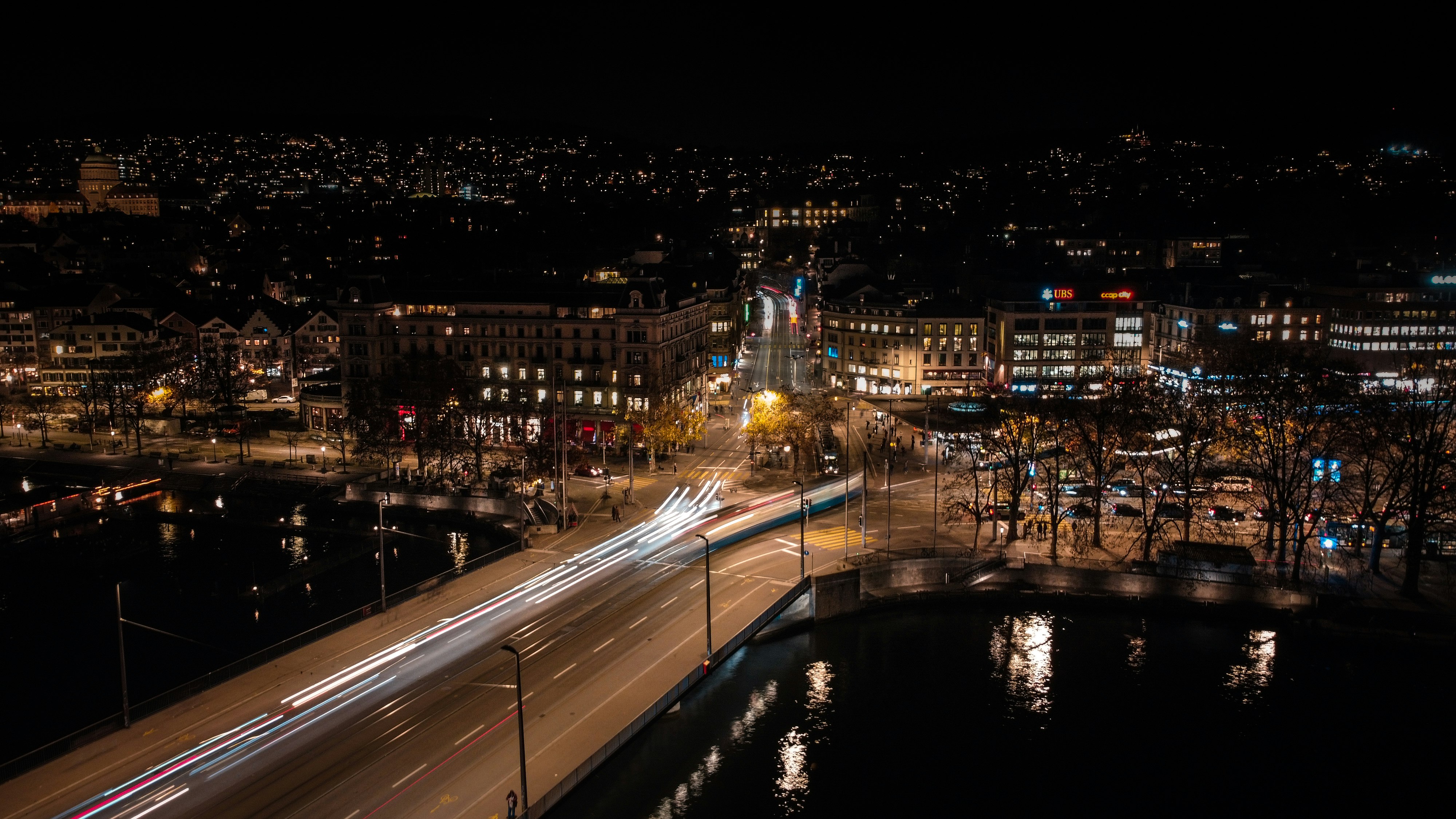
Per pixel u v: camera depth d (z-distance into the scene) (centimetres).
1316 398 13175
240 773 7175
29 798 6819
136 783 7038
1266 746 9006
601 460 17938
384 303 19312
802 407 18712
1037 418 14988
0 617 11731
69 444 19638
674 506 14988
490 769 7262
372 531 14662
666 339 18888
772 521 14062
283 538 14638
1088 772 8581
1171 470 13138
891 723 9312
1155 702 9750
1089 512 13338
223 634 11131
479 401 18638
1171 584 11788
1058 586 12125
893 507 14962
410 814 6669
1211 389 16750
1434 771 8644
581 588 11156
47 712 9400
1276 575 11981
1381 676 10238
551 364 18788
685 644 9531
